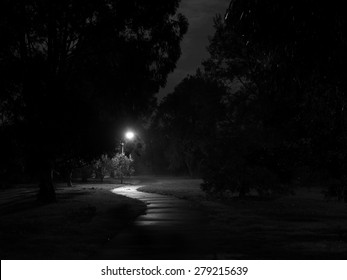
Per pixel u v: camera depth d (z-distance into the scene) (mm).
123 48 27797
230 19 9070
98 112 25453
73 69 27734
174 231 15164
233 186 29781
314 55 8648
